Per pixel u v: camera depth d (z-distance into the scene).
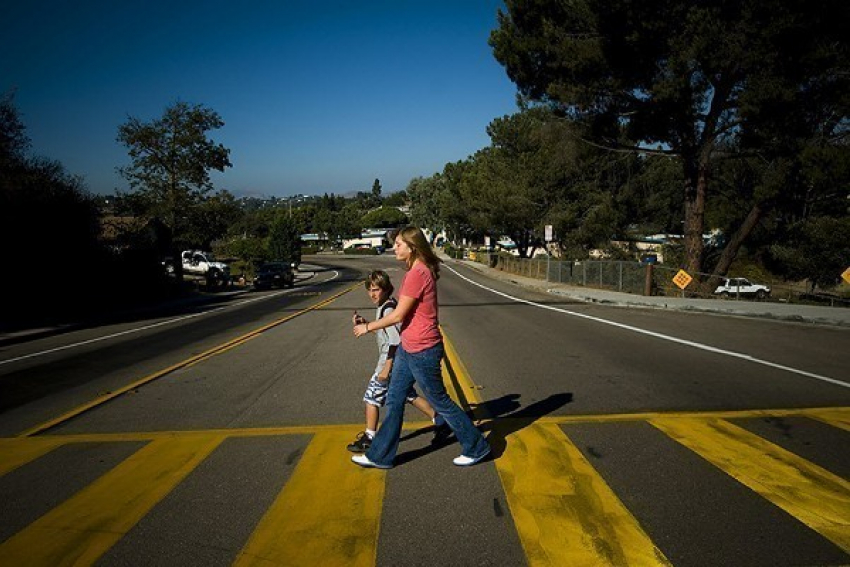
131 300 25.61
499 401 6.17
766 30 16.36
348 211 154.25
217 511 3.61
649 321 13.51
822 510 3.44
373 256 100.06
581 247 35.41
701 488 3.78
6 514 3.65
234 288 36.06
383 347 4.57
